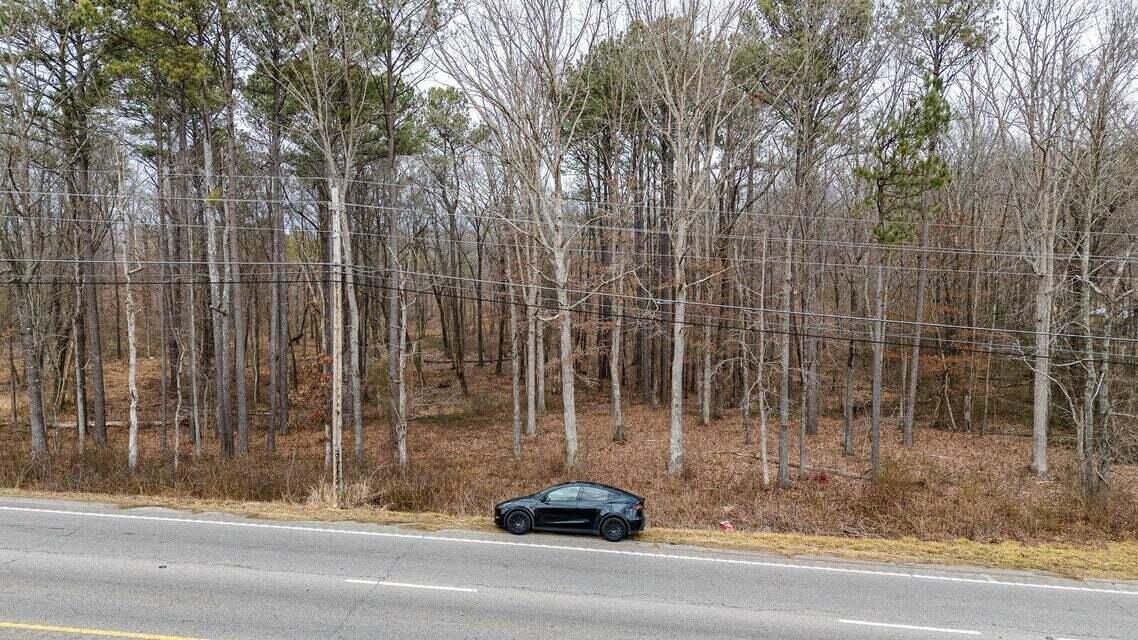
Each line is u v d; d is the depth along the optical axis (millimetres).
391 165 24172
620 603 10859
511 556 13258
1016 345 26375
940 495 20219
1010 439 28516
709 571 12719
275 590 10969
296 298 47281
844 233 29500
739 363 31406
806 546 14773
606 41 29250
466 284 45844
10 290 28219
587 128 32000
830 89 22328
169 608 10141
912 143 20125
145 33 20500
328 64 22234
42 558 12305
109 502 16812
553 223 25578
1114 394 24688
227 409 25297
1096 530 17500
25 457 22375
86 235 25281
